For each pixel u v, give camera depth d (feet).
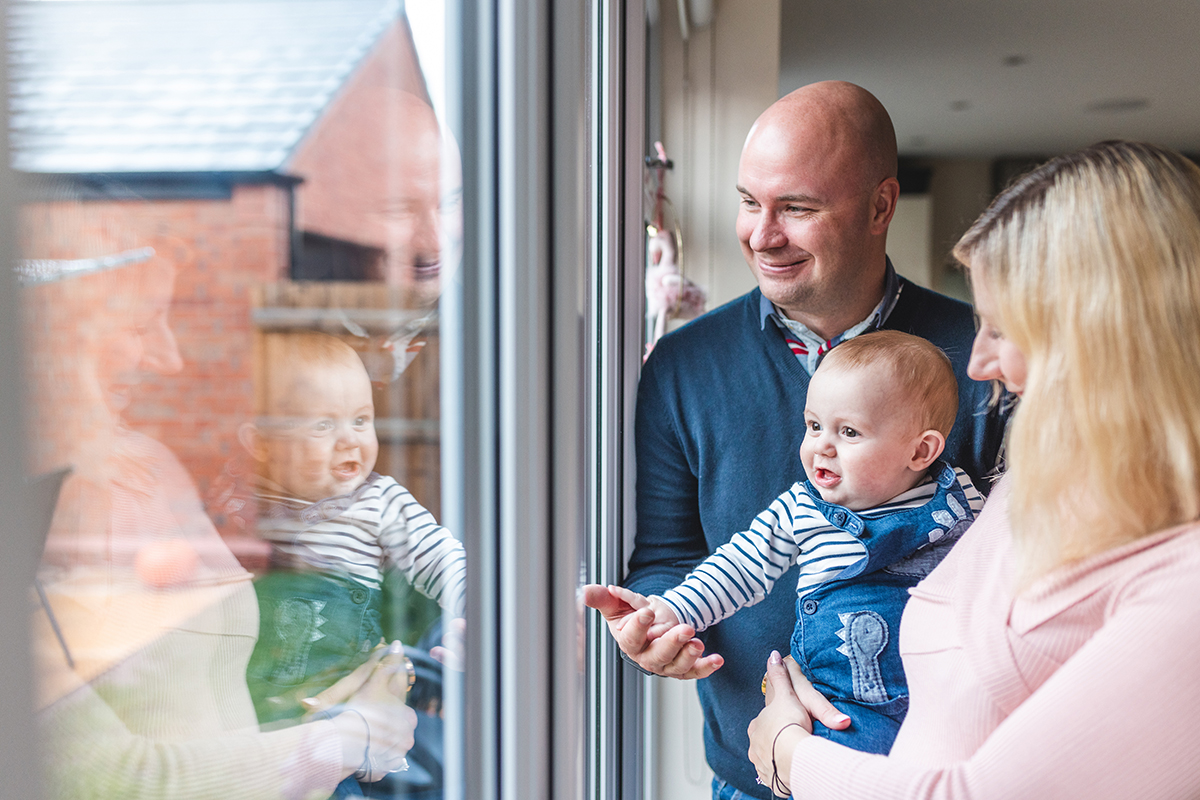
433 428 1.84
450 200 1.91
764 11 4.53
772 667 3.42
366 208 1.50
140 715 0.93
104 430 0.87
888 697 3.17
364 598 1.50
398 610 1.66
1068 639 2.24
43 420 0.77
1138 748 1.94
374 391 1.54
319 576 1.35
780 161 3.49
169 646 0.99
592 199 3.82
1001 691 2.37
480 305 2.01
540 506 2.07
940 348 3.50
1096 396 2.28
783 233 3.55
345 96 1.41
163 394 0.96
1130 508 2.18
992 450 3.34
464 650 1.99
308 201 1.29
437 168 1.84
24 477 0.71
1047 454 2.34
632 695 4.51
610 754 4.22
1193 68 3.71
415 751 1.74
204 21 1.00
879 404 3.28
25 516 0.72
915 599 2.81
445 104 1.90
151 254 0.93
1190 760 1.90
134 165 0.90
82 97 0.81
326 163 1.34
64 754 0.80
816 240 3.50
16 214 0.70
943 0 3.98
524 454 2.04
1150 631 2.00
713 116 4.70
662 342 3.93
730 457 3.76
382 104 1.56
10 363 0.69
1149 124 3.78
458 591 1.95
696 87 4.69
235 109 1.07
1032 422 2.41
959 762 2.45
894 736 3.08
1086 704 2.02
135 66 0.89
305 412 1.29
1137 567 2.13
